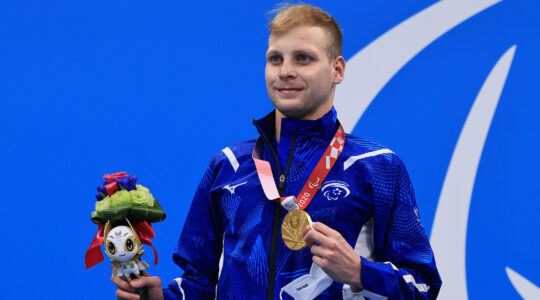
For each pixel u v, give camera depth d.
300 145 4.34
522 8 7.39
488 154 7.33
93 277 7.57
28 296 7.52
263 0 7.69
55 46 7.68
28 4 7.68
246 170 4.47
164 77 7.68
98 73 7.68
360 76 7.56
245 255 4.24
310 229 3.79
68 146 7.62
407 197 4.25
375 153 4.28
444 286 7.29
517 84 7.34
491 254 7.26
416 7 7.56
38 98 7.65
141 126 7.66
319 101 4.28
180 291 4.46
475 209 7.31
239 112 7.66
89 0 7.70
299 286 4.04
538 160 7.25
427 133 7.44
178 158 7.64
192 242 4.63
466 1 7.47
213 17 7.70
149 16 7.70
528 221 7.22
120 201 4.20
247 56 7.68
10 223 7.55
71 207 7.58
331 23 4.34
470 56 7.43
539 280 7.17
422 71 7.50
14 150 7.61
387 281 3.88
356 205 4.14
